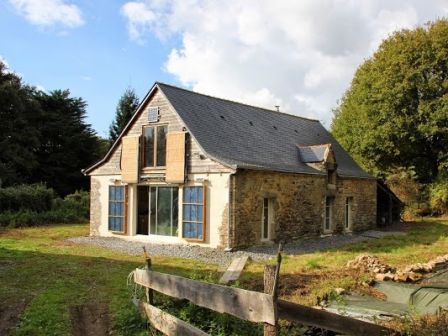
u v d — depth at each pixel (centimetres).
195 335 545
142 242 1881
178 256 1512
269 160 1981
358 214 2527
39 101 4566
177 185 1839
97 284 1035
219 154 1769
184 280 618
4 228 2392
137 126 1978
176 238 1831
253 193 1764
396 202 3016
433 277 1172
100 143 5028
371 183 2703
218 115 2045
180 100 1916
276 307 463
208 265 1339
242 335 655
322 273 1185
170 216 1869
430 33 3356
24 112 4247
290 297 939
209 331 675
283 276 1148
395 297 993
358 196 2545
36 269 1206
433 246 1808
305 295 958
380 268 1212
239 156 1855
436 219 3228
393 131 3447
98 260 1380
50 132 4434
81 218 2920
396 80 3425
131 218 1995
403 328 638
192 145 1781
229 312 520
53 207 2934
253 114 2316
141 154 1959
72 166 4500
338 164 2544
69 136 4531
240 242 1691
